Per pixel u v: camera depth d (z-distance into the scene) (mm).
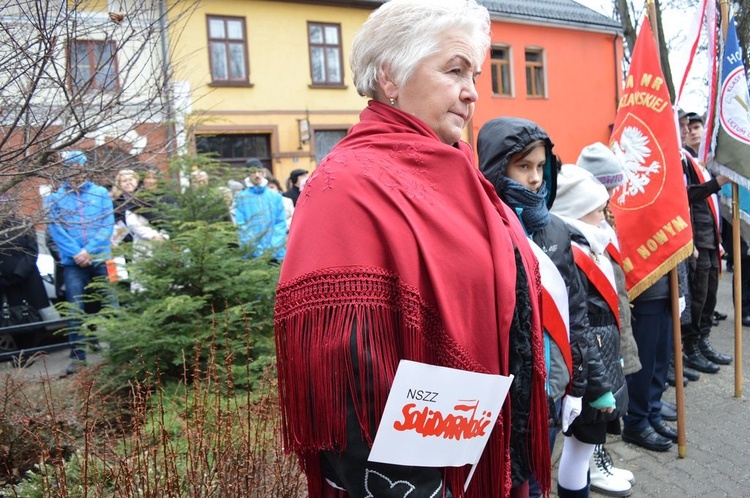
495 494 1195
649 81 3256
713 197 4426
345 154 1152
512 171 1932
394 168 1132
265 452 1977
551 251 1990
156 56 2600
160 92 2455
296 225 1105
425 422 1035
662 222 3121
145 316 3303
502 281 1146
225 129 14266
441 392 1040
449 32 1207
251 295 3650
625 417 3373
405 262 1043
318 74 15523
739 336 3949
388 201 1081
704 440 3373
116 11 2348
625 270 3215
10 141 2166
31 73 2049
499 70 18422
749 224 4238
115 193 3291
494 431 1192
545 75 19078
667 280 3250
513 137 1879
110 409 3016
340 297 1010
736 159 3607
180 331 3344
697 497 2781
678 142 3199
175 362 3146
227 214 4008
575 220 2424
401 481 1039
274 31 14805
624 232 3238
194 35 13664
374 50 1241
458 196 1169
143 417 2125
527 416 1303
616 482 2816
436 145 1175
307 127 15188
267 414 2197
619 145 3361
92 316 3578
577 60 19703
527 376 1293
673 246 3090
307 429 1018
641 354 3250
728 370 4500
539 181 1932
